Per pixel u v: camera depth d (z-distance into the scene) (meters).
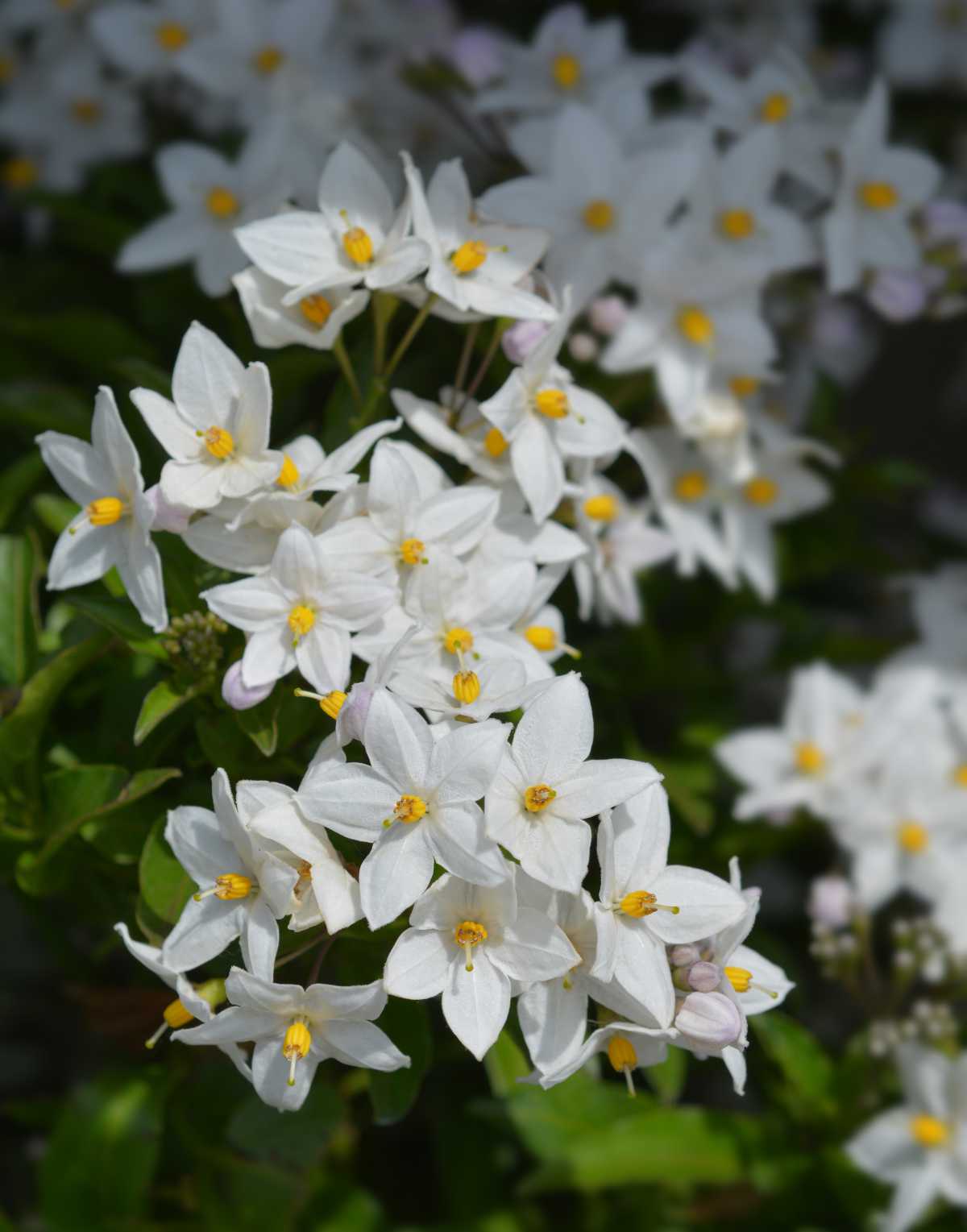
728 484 0.38
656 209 0.35
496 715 0.31
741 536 0.38
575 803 0.29
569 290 0.32
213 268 0.35
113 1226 0.33
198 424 0.30
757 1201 0.36
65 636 0.32
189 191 0.35
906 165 0.37
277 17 0.39
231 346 0.38
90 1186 0.33
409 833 0.28
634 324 0.35
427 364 0.34
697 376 0.35
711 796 0.38
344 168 0.32
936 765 0.38
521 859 0.29
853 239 0.36
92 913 0.34
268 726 0.30
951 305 0.38
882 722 0.38
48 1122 0.36
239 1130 0.33
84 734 0.33
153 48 0.39
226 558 0.30
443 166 0.33
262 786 0.29
